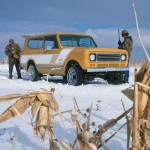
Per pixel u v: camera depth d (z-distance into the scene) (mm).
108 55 11398
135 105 1046
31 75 13625
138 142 1039
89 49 11031
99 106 5625
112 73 11641
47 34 12750
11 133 3418
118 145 2836
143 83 1093
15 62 14781
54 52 12266
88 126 1218
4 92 8039
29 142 3010
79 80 11086
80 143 1159
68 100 6453
